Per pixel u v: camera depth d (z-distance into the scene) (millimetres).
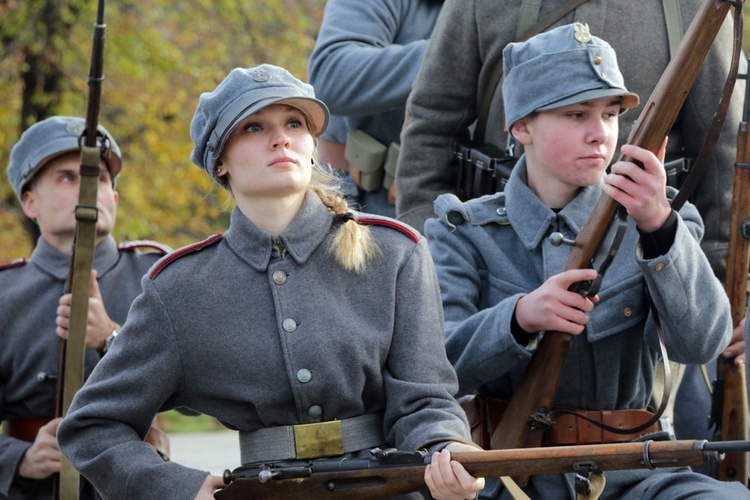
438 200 9023
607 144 8484
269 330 7648
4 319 11008
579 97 8344
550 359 8188
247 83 7656
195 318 7668
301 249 7742
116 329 10445
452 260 8836
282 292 7672
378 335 7645
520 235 8711
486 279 8828
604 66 8430
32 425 10961
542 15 10055
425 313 7781
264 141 7637
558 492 8430
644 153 7684
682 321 8102
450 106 10539
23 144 11258
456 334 8523
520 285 8695
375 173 12094
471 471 6938
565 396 8562
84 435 7723
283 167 7609
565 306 8047
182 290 7699
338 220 7891
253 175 7633
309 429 7574
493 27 10180
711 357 8375
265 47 36969
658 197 7766
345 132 12484
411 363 7664
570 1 10000
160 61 34594
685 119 10070
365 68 11930
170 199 35344
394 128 12141
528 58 8586
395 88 11828
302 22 37344
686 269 7965
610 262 7945
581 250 8070
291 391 7586
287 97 7570
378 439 7719
